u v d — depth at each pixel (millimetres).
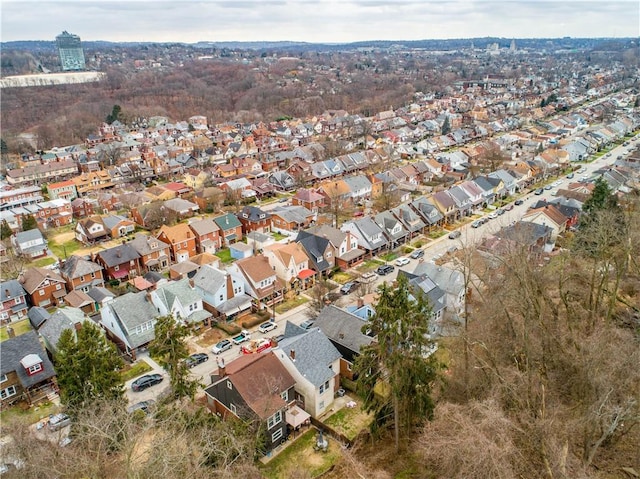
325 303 57406
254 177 114938
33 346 45250
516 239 49500
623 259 43875
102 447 32312
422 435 31562
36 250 76062
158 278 63875
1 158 141750
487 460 22328
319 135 166500
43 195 110562
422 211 81875
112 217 86125
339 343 44281
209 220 77562
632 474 27359
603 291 44438
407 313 32562
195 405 39719
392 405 35562
